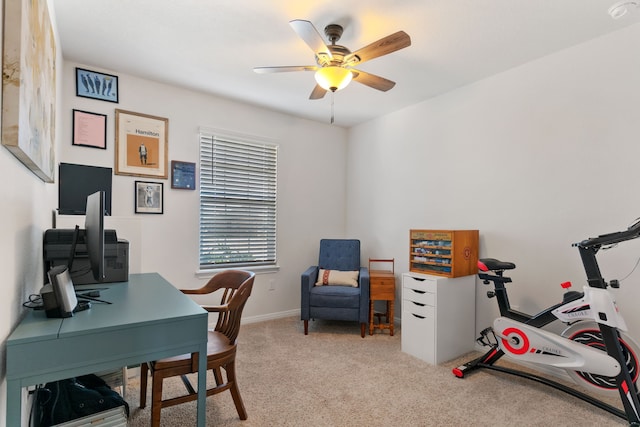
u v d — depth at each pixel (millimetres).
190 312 1325
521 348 2293
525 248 2682
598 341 2092
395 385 2283
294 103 3682
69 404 1396
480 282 2947
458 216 3193
